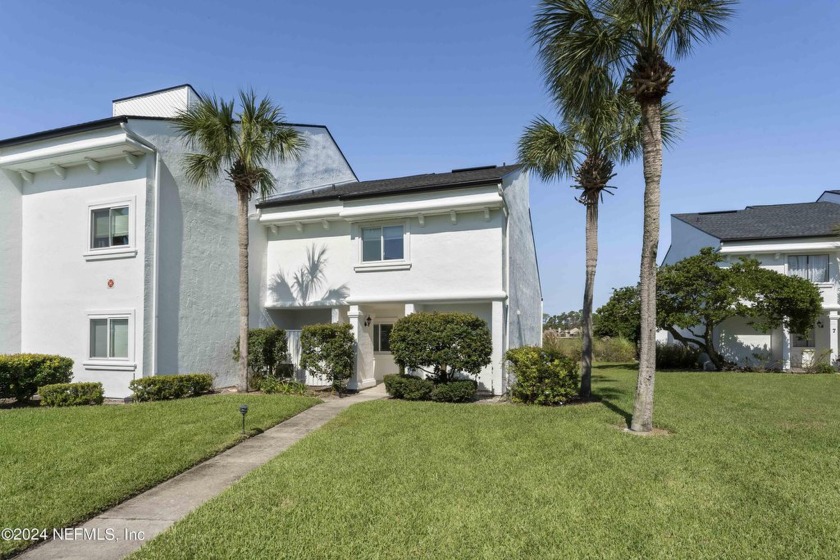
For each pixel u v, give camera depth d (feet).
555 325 221.25
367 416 31.40
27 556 14.01
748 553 13.43
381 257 48.57
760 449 23.17
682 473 19.74
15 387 36.96
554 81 29.19
